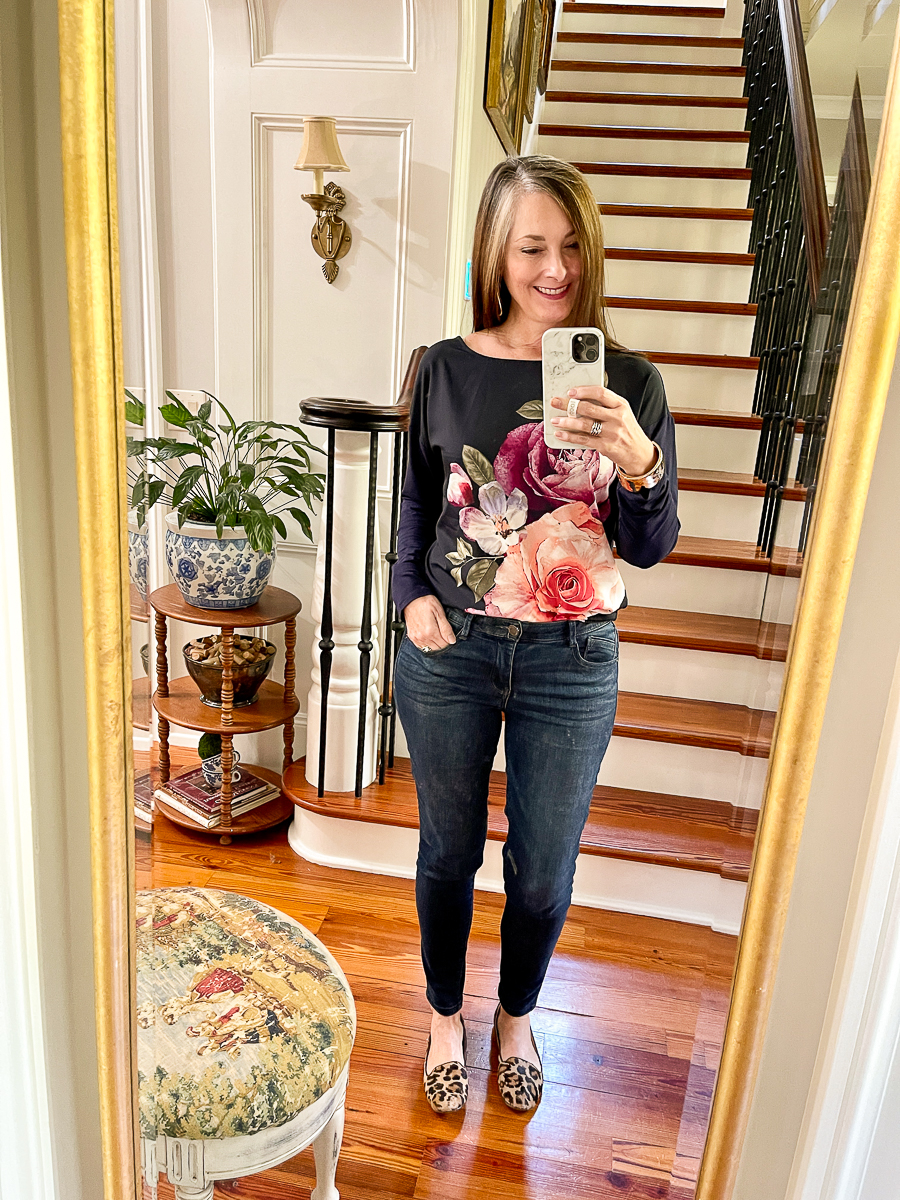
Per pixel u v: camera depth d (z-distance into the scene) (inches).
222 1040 39.3
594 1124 57.8
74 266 26.3
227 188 90.3
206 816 89.7
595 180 129.3
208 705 90.4
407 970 71.4
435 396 48.9
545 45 132.3
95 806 30.4
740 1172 32.8
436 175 86.9
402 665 52.0
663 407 47.3
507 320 49.6
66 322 28.5
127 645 30.1
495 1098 59.2
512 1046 60.0
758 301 110.8
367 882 83.7
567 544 47.1
